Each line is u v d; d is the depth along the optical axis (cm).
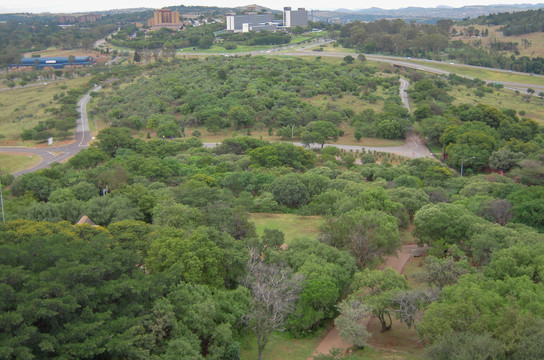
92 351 2997
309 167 11444
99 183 8819
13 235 4525
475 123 13700
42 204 6700
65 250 3803
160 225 5712
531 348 3002
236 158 11081
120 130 13225
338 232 5538
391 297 4025
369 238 5459
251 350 4081
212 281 4522
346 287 4722
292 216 7638
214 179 8862
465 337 3181
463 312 3525
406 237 6762
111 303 3541
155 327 3466
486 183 8469
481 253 5222
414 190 7575
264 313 4022
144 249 4891
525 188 7519
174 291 3906
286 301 4094
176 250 4497
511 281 4019
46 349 2895
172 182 9631
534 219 6481
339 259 4956
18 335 2900
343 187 8556
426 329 3522
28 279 3394
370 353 3866
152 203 7144
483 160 11600
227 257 4762
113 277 3806
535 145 12356
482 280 4206
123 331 3300
